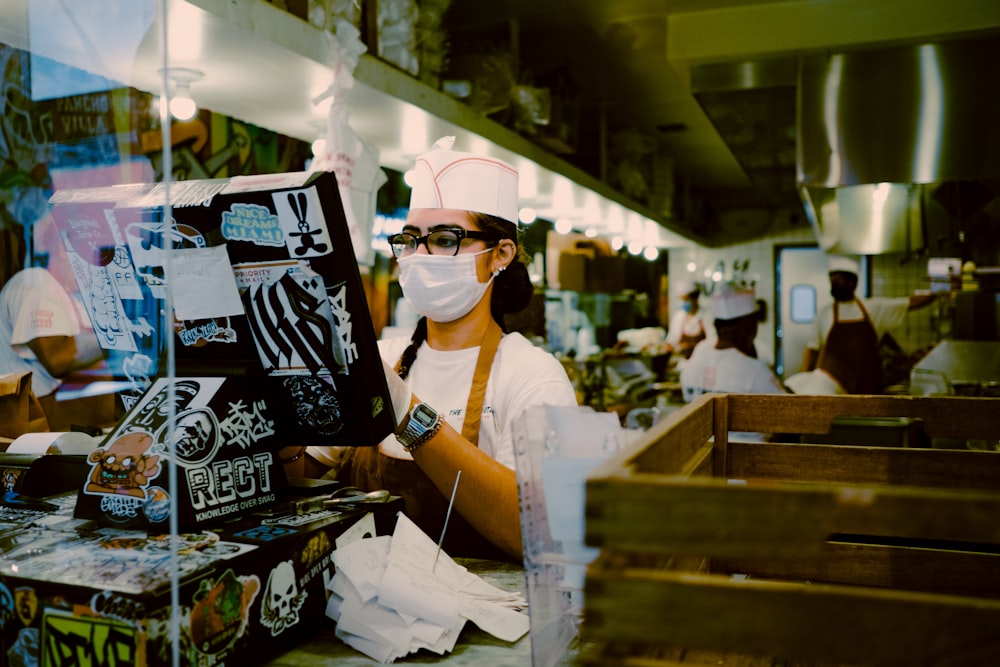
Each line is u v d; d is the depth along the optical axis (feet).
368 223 7.27
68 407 5.74
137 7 5.80
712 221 30.81
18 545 2.90
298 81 7.61
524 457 2.64
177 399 3.32
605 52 13.92
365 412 3.42
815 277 29.91
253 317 3.35
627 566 2.21
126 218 3.31
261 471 3.47
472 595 3.38
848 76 11.38
